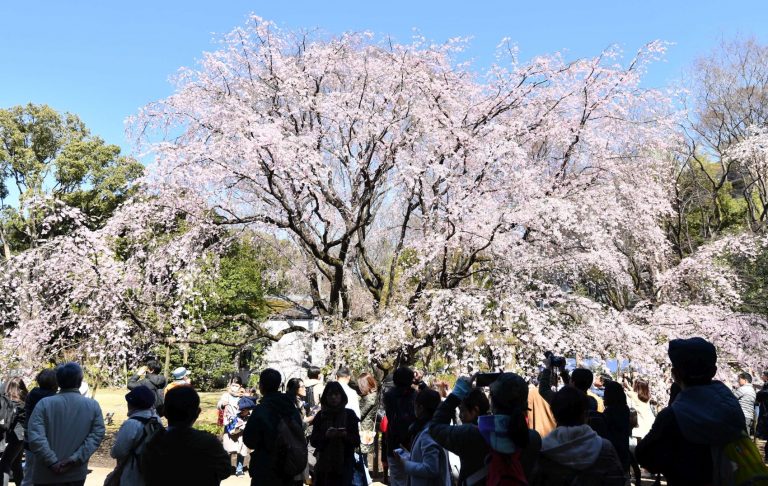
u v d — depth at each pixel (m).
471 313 9.02
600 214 10.64
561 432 3.06
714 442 2.58
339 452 4.76
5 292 10.63
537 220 9.64
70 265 9.65
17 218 23.75
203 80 11.23
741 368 11.66
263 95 11.10
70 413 4.34
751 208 18.50
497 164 9.71
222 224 10.93
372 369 11.04
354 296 12.98
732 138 18.28
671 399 3.51
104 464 9.06
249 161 9.62
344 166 11.87
